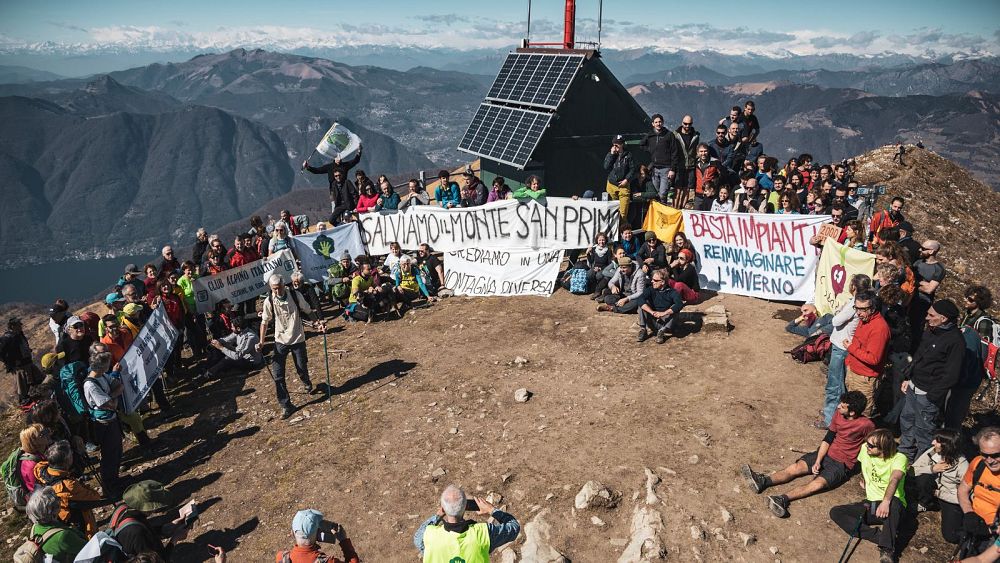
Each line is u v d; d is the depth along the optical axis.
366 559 7.90
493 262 17.33
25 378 13.20
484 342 13.81
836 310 11.86
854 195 17.34
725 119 18.30
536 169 21.19
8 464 8.32
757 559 7.34
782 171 19.09
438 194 18.75
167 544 7.69
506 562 7.63
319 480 9.45
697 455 9.10
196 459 10.45
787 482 8.45
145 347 11.58
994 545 6.50
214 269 15.16
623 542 7.78
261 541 8.34
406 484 9.18
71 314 12.62
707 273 15.86
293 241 17.22
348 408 11.46
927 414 8.02
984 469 6.79
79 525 7.94
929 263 10.60
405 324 15.40
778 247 14.72
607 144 21.91
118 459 9.80
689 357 12.24
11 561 8.57
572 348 13.09
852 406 7.86
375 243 18.62
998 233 24.91
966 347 8.00
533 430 10.16
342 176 19.17
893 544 7.15
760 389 10.84
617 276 14.77
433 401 11.38
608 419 10.27
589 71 20.88
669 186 17.61
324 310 17.34
